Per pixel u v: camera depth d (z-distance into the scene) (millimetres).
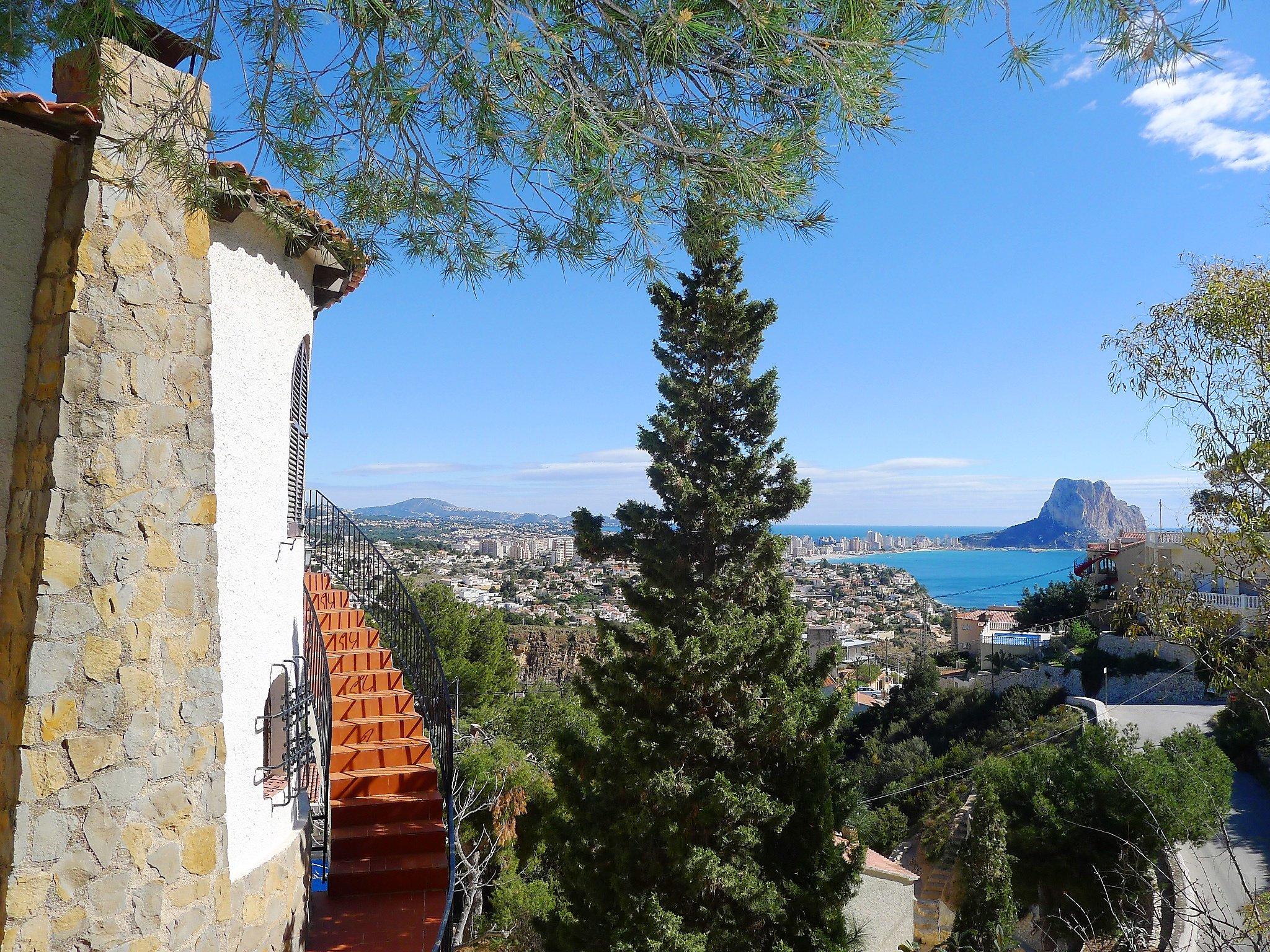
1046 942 17375
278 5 3430
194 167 3996
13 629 4012
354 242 4750
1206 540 10430
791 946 9125
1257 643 10102
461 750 14680
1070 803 17766
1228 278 10047
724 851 9500
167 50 4648
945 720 39688
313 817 7828
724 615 13227
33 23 3932
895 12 3127
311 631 8500
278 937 6352
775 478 15156
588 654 13633
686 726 10344
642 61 3484
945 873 19906
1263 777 22469
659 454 15188
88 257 4230
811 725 10359
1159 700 32125
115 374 4320
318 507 14078
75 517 4109
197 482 4762
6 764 3912
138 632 4359
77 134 4301
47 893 3891
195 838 4578
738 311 15000
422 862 7922
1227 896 14711
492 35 3336
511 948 11719
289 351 7332
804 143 3781
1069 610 48062
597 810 10453
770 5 3096
